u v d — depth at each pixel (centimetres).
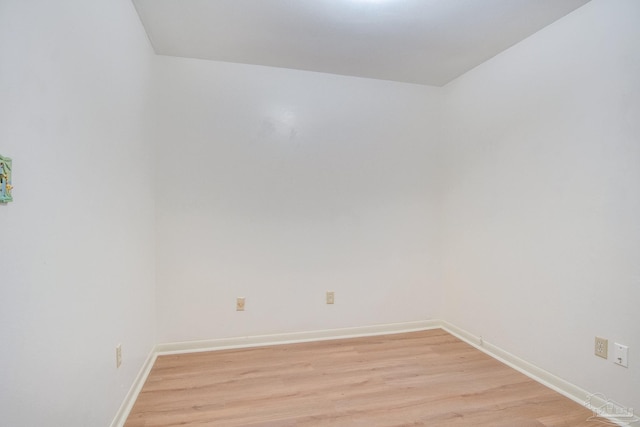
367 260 294
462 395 196
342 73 282
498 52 244
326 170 283
